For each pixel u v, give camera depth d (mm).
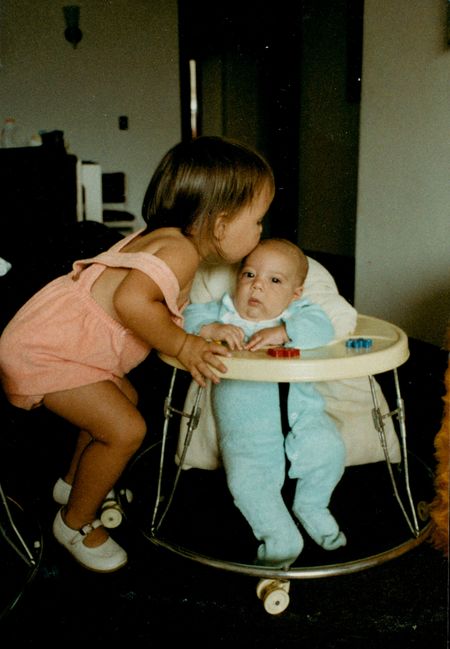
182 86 3926
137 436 838
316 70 3535
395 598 791
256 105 4438
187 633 734
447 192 1731
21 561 874
